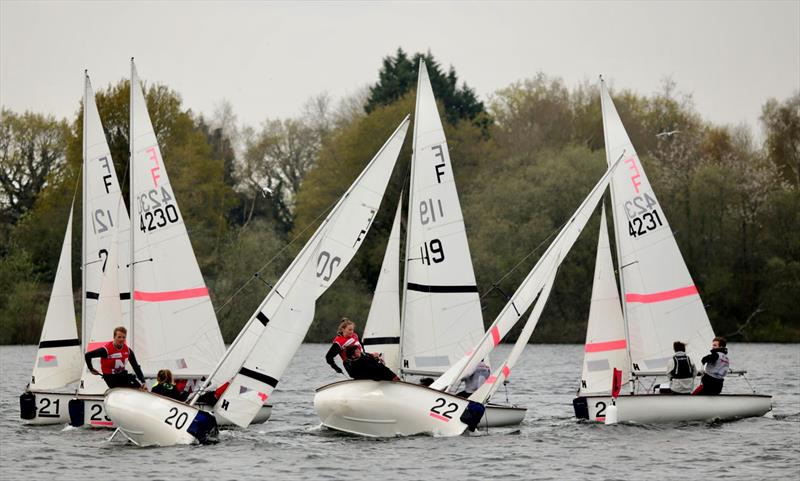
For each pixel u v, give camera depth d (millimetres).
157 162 94688
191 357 95000
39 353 94750
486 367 91000
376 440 82375
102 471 69875
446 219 94250
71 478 67750
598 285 95750
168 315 94250
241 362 89750
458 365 87688
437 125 94938
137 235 93625
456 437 83875
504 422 91562
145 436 79688
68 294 96312
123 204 98062
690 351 99688
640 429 88938
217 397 86438
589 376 95125
